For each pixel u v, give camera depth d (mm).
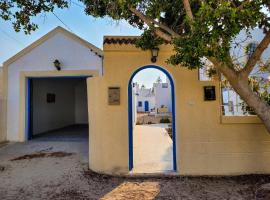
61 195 5824
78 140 13336
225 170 7113
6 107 13234
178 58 5477
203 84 7203
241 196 5699
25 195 5828
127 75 7301
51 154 9922
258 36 13008
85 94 24312
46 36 13258
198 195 5773
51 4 7055
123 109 7305
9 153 10250
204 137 7152
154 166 7848
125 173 7164
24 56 13320
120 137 7277
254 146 7152
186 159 7133
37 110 16156
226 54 4520
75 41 13219
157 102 46500
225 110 9078
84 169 7785
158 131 17422
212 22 4191
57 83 19953
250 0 4641
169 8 6223
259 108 5652
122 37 7285
